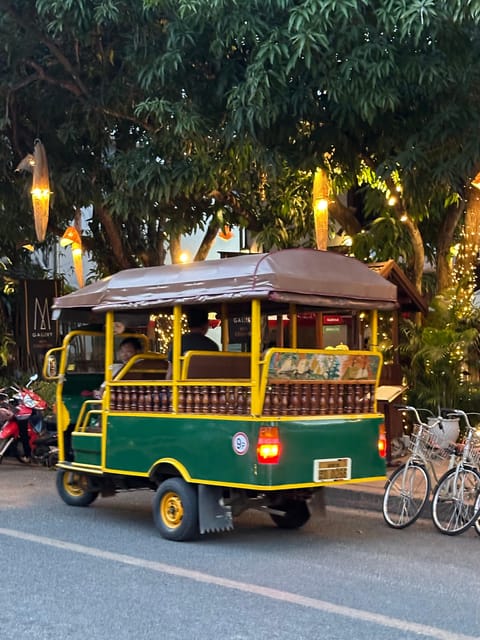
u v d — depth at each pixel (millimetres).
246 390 7680
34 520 9297
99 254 16547
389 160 10602
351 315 11422
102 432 9062
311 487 8094
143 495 11070
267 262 7617
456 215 13508
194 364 8297
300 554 7809
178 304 8227
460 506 8664
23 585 6672
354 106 10070
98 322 10141
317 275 7820
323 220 12648
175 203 14289
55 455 13383
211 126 11281
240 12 9836
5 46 12234
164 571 7109
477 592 6590
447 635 5547
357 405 8375
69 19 11234
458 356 12711
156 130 11961
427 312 13078
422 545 8258
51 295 16734
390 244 14602
